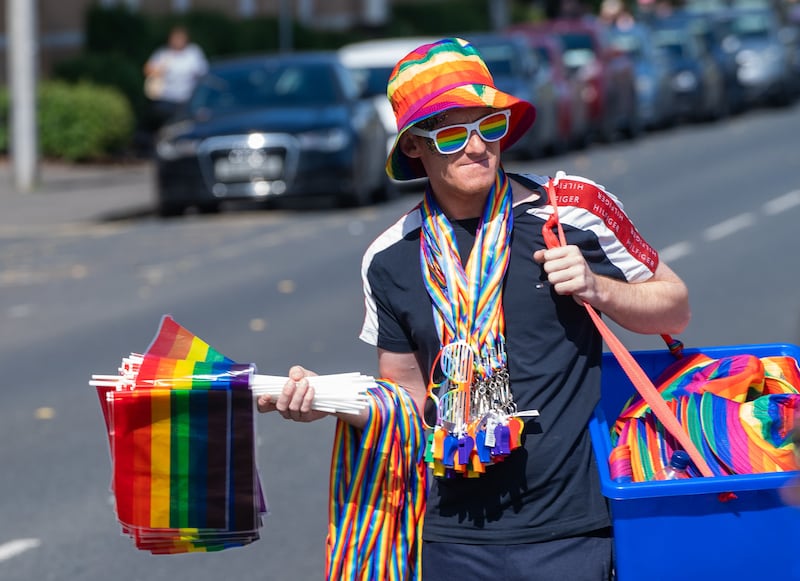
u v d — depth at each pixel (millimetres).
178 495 6930
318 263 29562
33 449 16297
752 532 6895
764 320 21766
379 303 7645
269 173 37062
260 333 22234
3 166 52406
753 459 7172
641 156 53406
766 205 36562
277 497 14297
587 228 7363
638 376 7219
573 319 7371
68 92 53844
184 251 32188
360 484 7395
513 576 7266
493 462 7129
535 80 51125
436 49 7293
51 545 13164
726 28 78375
